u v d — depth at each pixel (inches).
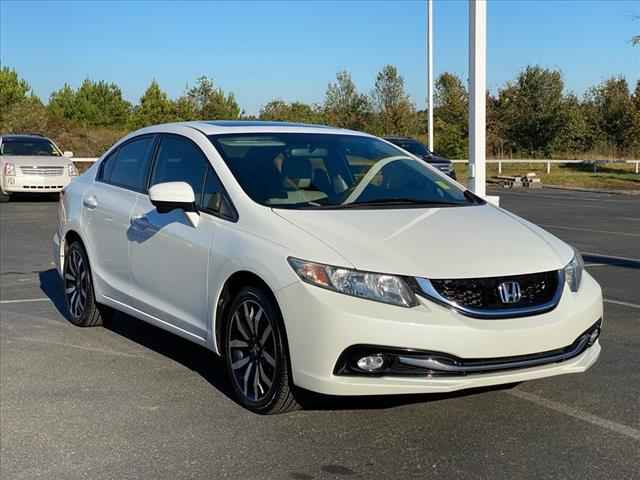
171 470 153.6
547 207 784.3
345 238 171.9
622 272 380.8
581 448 162.1
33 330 266.1
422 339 157.5
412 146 945.5
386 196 205.5
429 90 1142.3
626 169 1454.2
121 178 248.8
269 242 176.2
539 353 167.3
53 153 806.5
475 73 388.2
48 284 350.9
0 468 155.5
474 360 161.6
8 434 173.5
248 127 228.7
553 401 190.7
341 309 159.8
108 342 250.5
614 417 180.1
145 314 225.5
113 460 158.7
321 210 189.0
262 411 180.7
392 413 182.1
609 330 263.3
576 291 178.9
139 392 201.3
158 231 215.0
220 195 199.5
